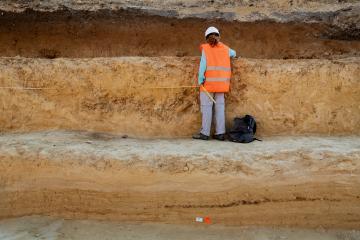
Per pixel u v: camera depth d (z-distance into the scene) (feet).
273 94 22.71
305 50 31.42
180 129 22.58
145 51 31.96
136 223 18.49
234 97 22.58
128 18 32.89
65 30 32.27
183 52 31.89
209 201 18.25
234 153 18.88
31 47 31.71
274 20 32.94
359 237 17.49
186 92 22.80
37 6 32.71
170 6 34.19
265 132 22.47
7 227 18.25
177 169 18.31
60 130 22.74
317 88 22.76
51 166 19.04
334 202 18.08
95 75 23.15
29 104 23.08
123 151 19.35
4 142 20.54
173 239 17.22
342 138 21.50
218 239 17.24
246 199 18.16
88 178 18.76
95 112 22.95
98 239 17.20
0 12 32.22
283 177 18.12
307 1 34.09
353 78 22.76
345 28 31.73
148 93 22.97
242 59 22.84
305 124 22.52
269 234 17.63
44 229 17.99
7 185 19.22
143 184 18.45
